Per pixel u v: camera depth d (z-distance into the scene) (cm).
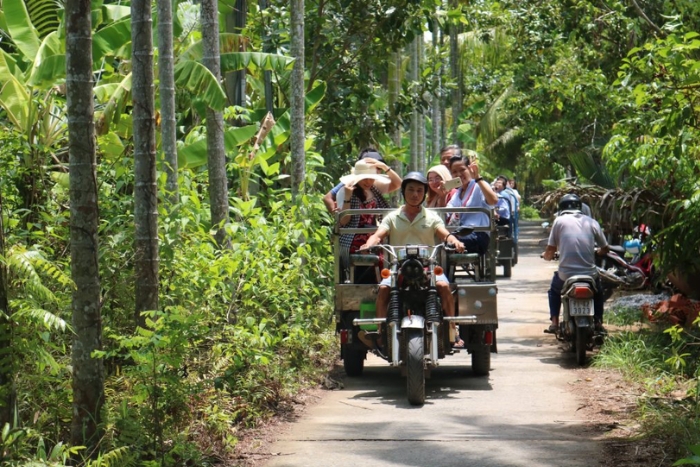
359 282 1125
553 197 1678
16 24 1314
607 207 1505
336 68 1848
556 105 2491
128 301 886
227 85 1525
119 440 707
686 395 935
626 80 1087
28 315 641
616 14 1825
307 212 1228
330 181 1866
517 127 4084
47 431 753
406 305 999
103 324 877
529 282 2275
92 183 674
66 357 830
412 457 762
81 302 681
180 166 1309
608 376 1088
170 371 764
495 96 4166
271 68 1325
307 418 907
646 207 1377
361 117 1922
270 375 973
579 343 1161
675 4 1510
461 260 1068
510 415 912
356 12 1789
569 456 758
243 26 1564
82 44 661
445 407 952
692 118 1009
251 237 1067
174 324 739
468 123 4628
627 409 917
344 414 924
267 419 889
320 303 1285
